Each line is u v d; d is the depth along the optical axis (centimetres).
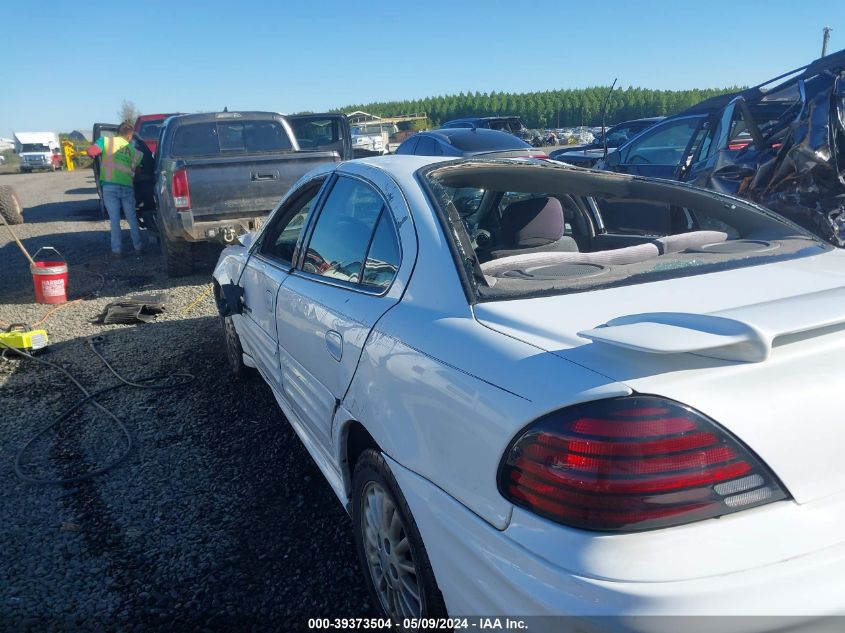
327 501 331
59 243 1173
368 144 2864
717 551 143
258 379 492
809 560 144
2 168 5388
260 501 332
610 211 349
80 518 320
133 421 428
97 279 864
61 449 392
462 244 222
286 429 411
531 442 157
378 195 270
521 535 158
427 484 194
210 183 749
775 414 153
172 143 842
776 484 150
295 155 779
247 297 409
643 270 229
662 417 149
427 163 281
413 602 220
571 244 329
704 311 188
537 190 313
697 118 841
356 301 254
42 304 737
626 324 167
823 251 250
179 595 265
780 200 608
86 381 500
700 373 154
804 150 577
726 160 700
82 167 4209
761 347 149
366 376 229
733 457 149
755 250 249
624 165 922
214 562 286
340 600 261
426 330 205
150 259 988
